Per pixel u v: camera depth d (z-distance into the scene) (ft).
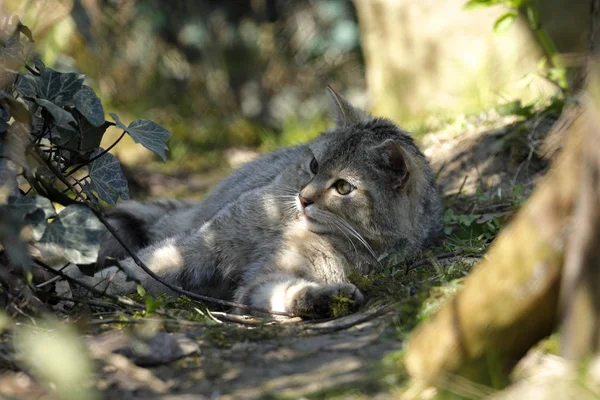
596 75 10.71
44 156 15.28
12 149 14.14
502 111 28.27
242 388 12.33
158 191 36.04
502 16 27.53
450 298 14.51
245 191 23.21
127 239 25.50
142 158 39.75
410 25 35.65
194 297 17.04
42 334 13.60
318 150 21.08
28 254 13.76
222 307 19.33
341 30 50.31
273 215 20.58
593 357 10.87
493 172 26.30
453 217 23.21
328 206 19.92
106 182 17.31
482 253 19.04
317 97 49.67
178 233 23.56
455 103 33.65
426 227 21.61
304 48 51.90
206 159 41.34
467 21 33.63
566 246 10.83
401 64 36.27
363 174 20.12
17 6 28.12
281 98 50.01
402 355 12.72
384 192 20.33
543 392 11.16
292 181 21.02
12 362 12.72
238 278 21.04
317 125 45.06
